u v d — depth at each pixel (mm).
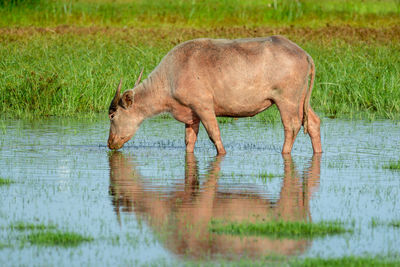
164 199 31391
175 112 43875
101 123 54812
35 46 76062
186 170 38031
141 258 23766
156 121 56938
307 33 92812
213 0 121688
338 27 100250
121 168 38500
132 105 44125
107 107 62344
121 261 23469
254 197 31750
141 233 26391
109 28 96812
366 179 35594
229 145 46062
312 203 30719
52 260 23641
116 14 110062
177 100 43219
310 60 42688
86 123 54750
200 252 24297
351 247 24891
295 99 42406
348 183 34688
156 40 82688
